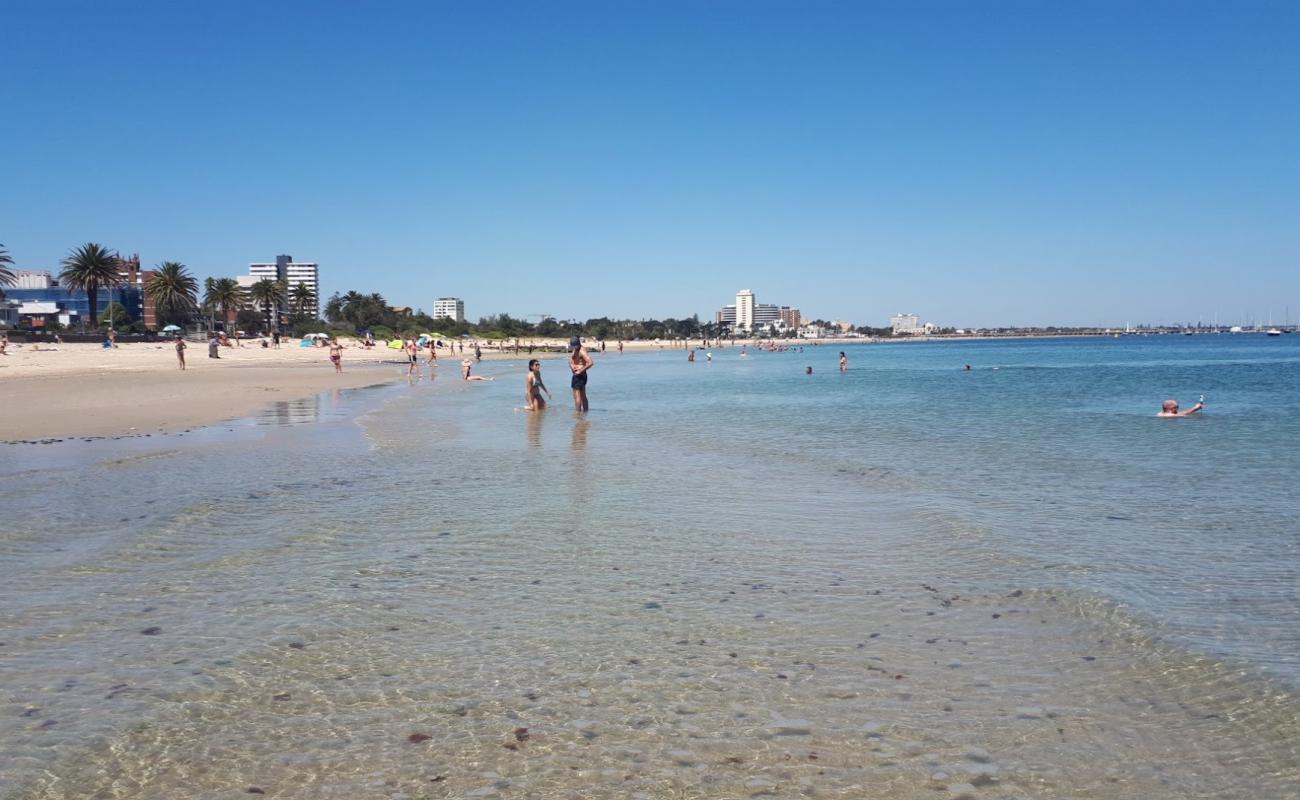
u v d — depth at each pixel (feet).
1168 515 37.06
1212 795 14.74
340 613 24.06
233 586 26.55
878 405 108.27
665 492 42.91
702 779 15.33
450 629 22.84
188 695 18.65
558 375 211.82
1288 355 378.73
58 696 18.54
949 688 19.08
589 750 16.37
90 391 119.85
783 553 30.71
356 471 49.62
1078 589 25.91
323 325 572.10
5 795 14.65
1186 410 91.20
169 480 46.21
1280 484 45.03
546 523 35.55
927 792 14.88
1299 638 21.68
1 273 339.16
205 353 288.71
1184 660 20.42
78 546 31.45
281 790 14.96
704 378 200.44
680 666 20.35
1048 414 92.27
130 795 14.78
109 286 376.68
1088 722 17.43
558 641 21.95
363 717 17.71
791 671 20.06
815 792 14.89
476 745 16.55
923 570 28.43
